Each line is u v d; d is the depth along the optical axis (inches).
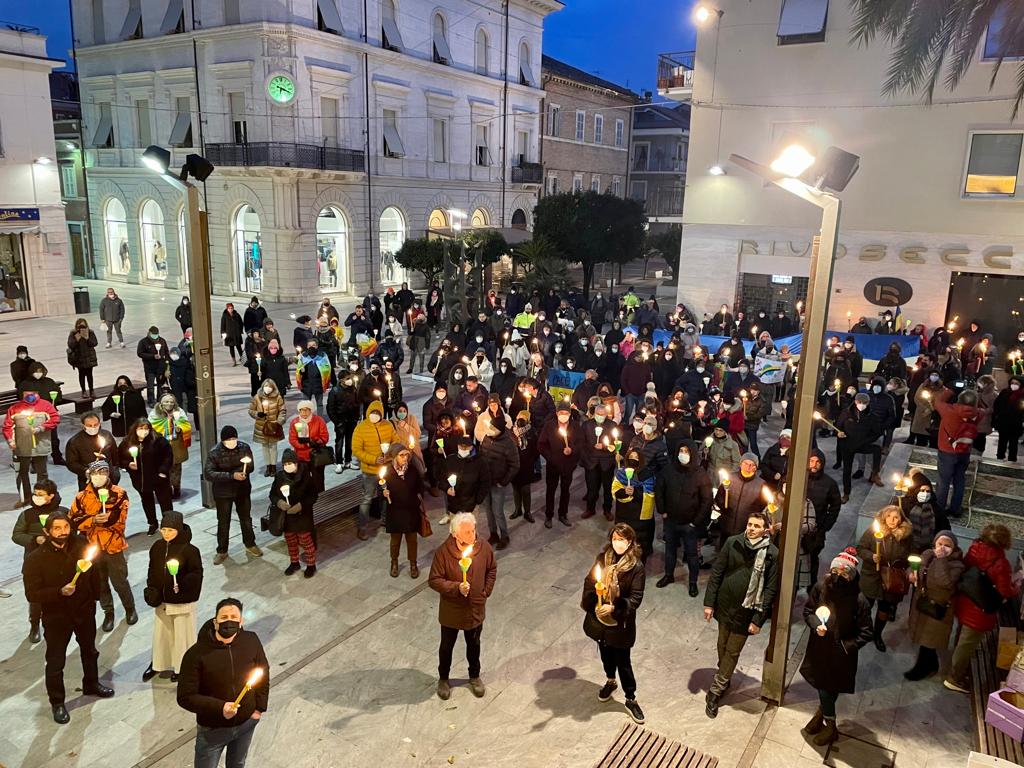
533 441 410.0
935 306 831.1
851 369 618.5
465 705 265.0
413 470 339.6
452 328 725.9
